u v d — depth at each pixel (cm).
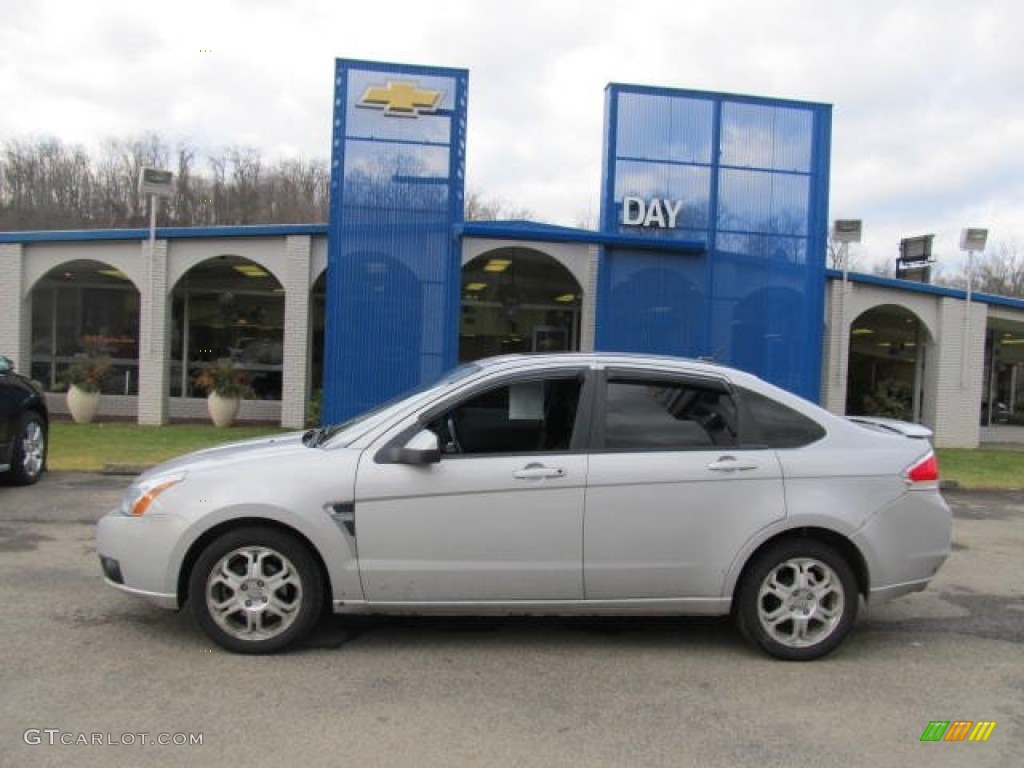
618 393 504
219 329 1967
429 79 1452
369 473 475
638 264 1512
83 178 4719
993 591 684
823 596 500
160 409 1677
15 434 989
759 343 1541
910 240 2294
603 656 499
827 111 1558
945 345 1897
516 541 479
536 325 2080
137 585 477
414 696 430
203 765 352
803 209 1554
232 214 4700
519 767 360
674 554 488
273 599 477
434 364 1461
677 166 1526
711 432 504
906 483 510
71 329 1931
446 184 1458
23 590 593
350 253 1445
